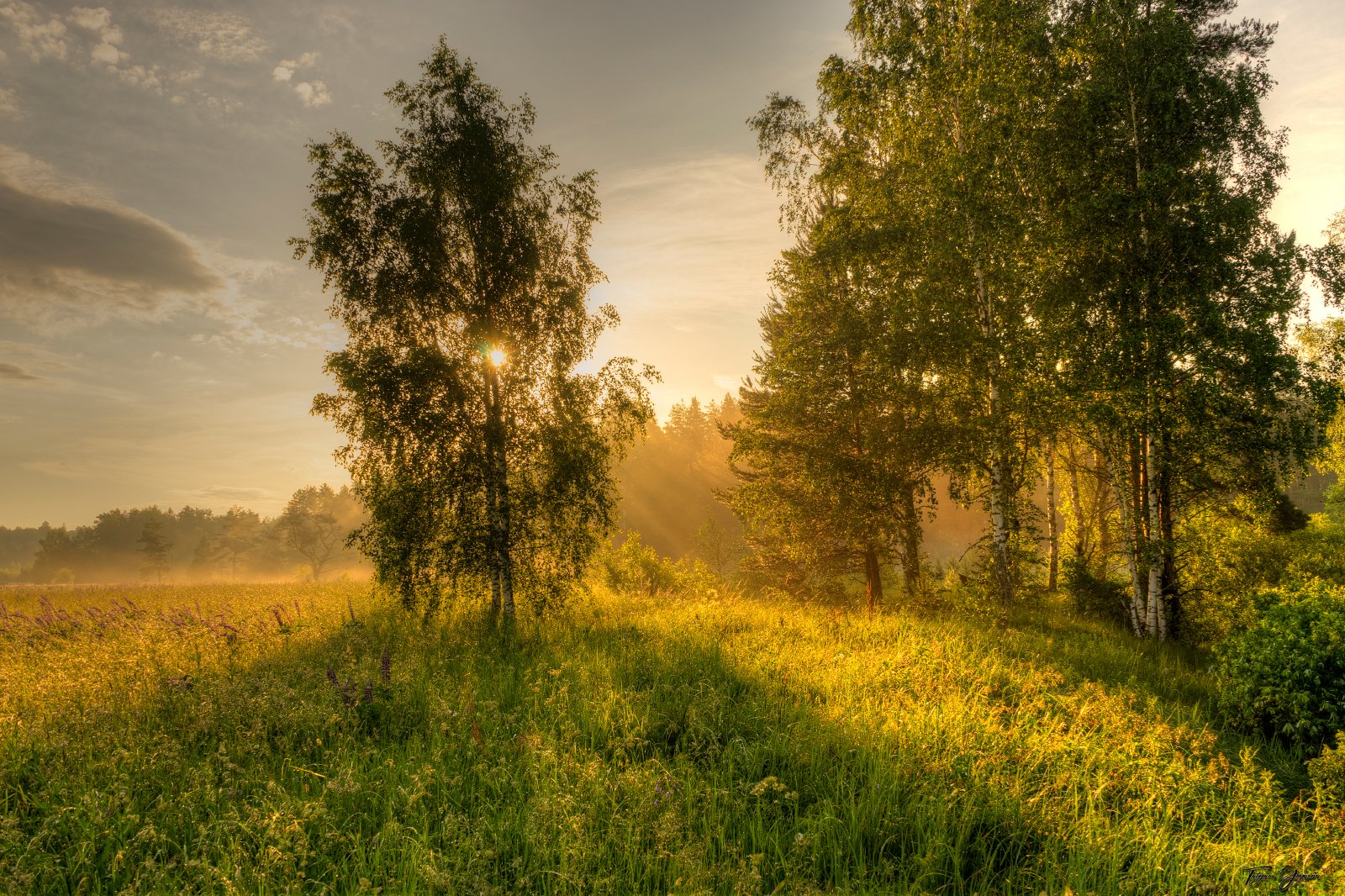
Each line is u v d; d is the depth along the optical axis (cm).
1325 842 455
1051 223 1435
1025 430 1490
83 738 566
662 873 400
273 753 555
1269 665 747
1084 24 1446
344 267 1307
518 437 1377
